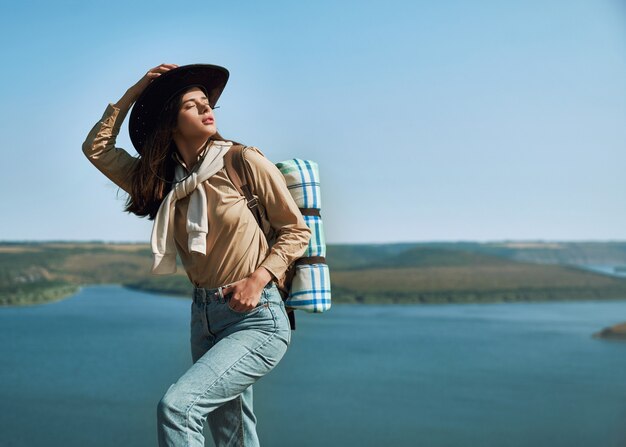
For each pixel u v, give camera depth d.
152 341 76.75
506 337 91.94
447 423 48.50
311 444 42.00
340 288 148.75
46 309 103.38
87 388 54.38
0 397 50.28
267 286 2.36
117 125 2.55
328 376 66.31
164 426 2.14
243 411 2.55
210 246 2.34
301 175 2.52
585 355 79.56
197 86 2.41
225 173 2.34
